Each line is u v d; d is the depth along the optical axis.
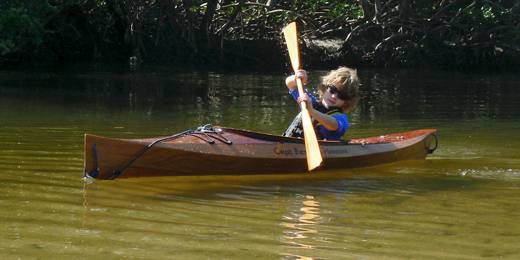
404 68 33.94
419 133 10.47
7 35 24.75
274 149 8.53
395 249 5.73
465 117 15.70
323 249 5.67
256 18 33.59
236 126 13.33
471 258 5.55
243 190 7.69
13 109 14.78
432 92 22.34
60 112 14.55
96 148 7.68
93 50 31.06
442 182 8.48
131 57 30.73
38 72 25.33
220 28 32.75
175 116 14.68
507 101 19.56
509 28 33.94
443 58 34.62
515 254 5.67
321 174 8.75
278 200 7.30
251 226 6.26
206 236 5.91
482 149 11.02
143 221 6.29
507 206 7.29
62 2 28.78
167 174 8.05
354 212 6.90
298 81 8.60
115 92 19.61
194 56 31.95
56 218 6.29
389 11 33.62
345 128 8.85
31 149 9.66
